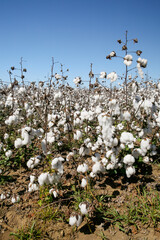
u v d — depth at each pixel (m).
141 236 2.02
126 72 2.57
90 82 3.01
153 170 3.23
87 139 3.30
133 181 2.95
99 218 2.30
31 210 2.46
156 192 2.41
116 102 2.44
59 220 2.28
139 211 2.27
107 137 2.35
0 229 2.19
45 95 2.84
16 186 2.99
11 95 4.03
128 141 2.38
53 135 3.07
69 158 2.88
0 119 5.70
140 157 3.12
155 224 2.14
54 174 2.21
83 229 2.16
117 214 2.28
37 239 2.03
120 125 3.08
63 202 2.55
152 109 2.85
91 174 2.70
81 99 8.16
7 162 3.63
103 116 2.32
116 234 2.07
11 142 4.67
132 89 2.68
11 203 2.63
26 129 2.60
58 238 2.05
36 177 2.54
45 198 2.52
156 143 4.04
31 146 4.02
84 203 1.91
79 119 3.10
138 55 2.38
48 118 3.57
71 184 2.93
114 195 2.65
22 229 2.10
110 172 3.04
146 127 3.00
